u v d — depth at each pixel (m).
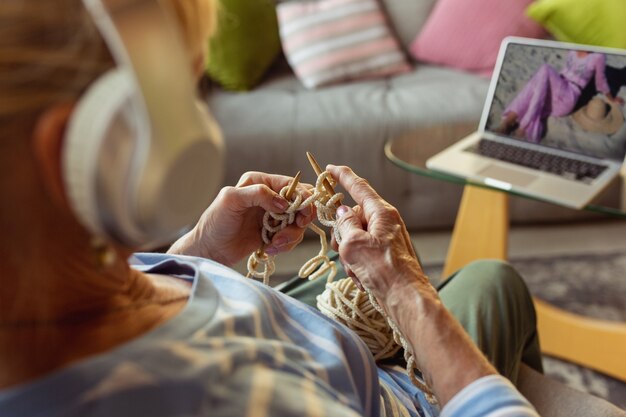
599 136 1.55
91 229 0.41
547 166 1.55
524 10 2.29
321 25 2.37
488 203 1.71
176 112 0.38
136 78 0.36
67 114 0.37
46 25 0.37
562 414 0.94
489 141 1.68
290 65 2.48
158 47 0.37
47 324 0.45
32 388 0.44
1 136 0.37
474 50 2.33
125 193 0.37
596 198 1.43
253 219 0.86
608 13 2.17
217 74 2.28
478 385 0.60
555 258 2.02
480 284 1.00
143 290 0.55
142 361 0.47
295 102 2.18
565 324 1.65
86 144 0.36
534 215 2.15
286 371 0.54
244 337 0.55
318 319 0.66
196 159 0.40
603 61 1.54
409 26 2.52
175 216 0.40
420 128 1.85
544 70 1.62
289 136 2.05
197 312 0.54
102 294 0.49
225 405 0.47
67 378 0.44
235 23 2.24
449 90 2.19
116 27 0.36
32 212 0.40
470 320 0.96
